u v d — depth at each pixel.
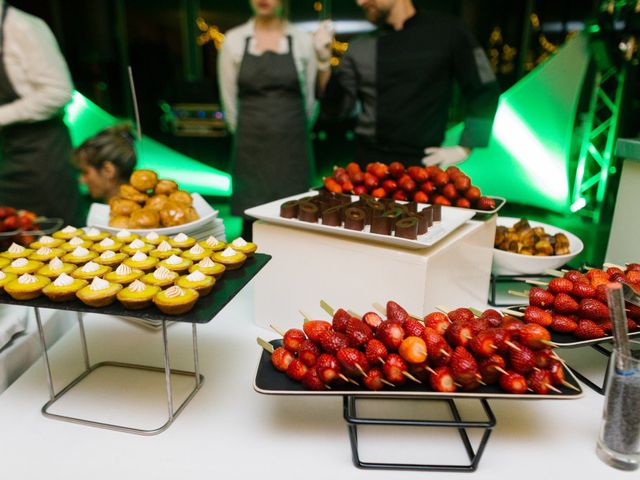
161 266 0.88
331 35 2.48
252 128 2.54
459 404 0.91
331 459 0.76
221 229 1.42
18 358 1.00
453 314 0.82
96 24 3.34
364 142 2.62
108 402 0.90
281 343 0.86
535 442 0.81
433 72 2.33
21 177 2.48
